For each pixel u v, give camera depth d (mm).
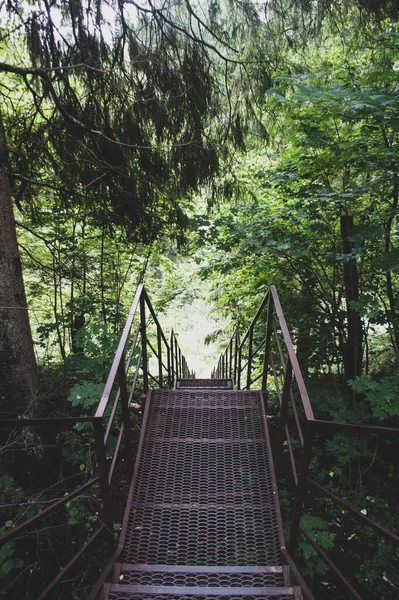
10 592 2670
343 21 4359
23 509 2850
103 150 4488
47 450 3494
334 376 5453
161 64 4199
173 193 4883
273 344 5492
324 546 3141
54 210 5133
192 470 3307
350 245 4562
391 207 4352
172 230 5324
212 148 4672
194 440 3604
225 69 4473
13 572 2750
